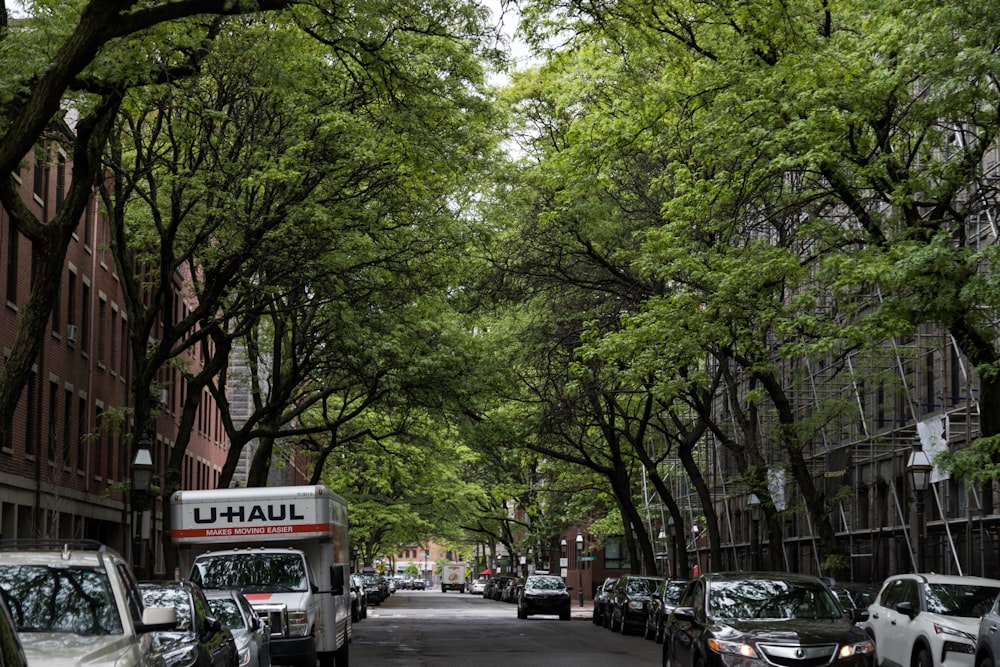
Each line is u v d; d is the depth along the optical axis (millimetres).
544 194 33062
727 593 17062
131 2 13430
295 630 20109
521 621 52594
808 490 29000
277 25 19375
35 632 8867
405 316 34312
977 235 22891
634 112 23000
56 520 33781
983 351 18531
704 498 40000
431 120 20281
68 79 13445
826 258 20078
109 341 43812
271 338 38594
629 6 17062
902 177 20234
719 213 24312
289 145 24922
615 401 43562
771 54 21281
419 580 184375
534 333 38344
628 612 39594
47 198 35375
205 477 61844
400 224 28094
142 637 9898
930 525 32125
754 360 28188
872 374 30359
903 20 17812
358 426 51188
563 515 71188
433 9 17922
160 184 24906
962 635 17688
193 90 22969
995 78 18094
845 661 15297
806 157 19641
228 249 25531
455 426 44344
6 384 15984
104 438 43062
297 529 21672
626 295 32969
